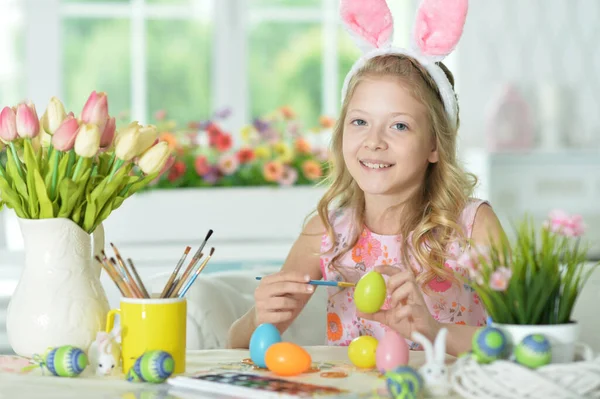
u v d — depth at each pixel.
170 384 1.23
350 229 1.94
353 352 1.34
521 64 4.60
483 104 4.57
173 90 4.38
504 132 4.33
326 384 1.20
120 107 4.31
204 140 3.72
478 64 4.57
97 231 1.45
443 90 1.76
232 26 4.41
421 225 1.80
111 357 1.31
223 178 3.41
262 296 1.54
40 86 4.24
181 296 1.33
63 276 1.38
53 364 1.28
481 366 1.12
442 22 1.73
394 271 1.52
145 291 1.32
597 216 4.17
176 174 3.35
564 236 1.17
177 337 1.29
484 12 4.57
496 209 4.08
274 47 4.48
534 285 1.16
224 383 1.19
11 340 1.41
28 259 1.40
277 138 3.61
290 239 3.23
